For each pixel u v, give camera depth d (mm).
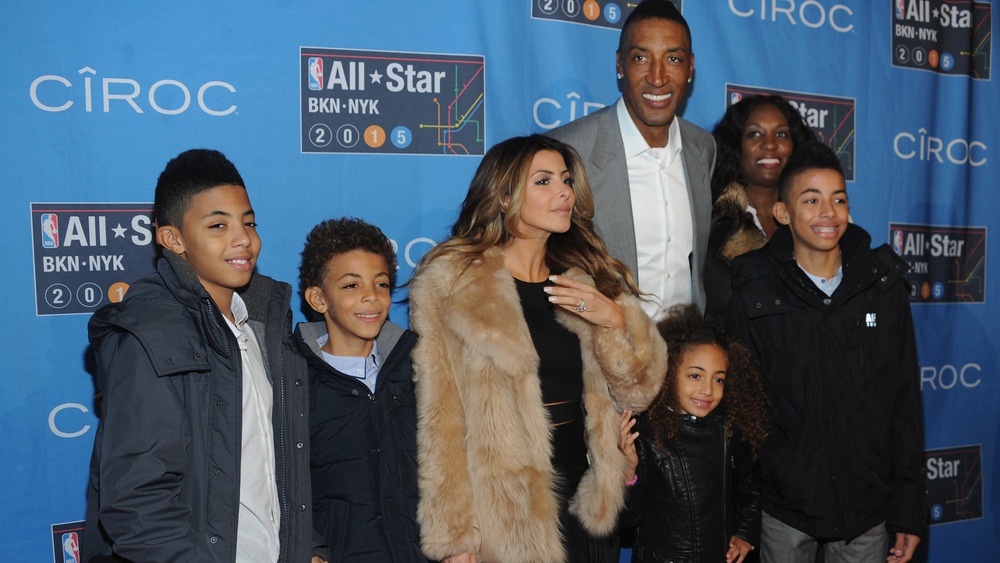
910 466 2055
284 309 1534
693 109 2564
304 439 1479
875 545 2047
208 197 1368
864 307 2021
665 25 2062
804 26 2688
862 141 2797
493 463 1644
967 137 2957
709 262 2307
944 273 2949
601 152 2119
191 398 1311
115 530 1237
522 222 1812
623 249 2105
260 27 2053
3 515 1918
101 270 1969
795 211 2039
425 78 2213
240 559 1372
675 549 1904
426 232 2240
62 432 1959
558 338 1825
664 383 1926
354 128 2152
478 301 1688
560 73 2367
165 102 1988
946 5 2900
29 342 1920
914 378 2078
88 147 1936
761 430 1979
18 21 1862
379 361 1717
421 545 1593
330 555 1543
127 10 1945
